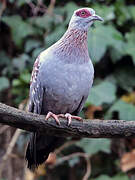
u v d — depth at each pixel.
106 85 9.35
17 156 9.60
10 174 9.70
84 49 7.16
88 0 10.09
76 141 9.52
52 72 7.03
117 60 9.73
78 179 10.14
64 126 6.14
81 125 6.14
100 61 9.97
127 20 10.13
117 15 10.02
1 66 10.45
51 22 10.05
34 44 10.10
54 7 10.27
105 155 9.93
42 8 10.34
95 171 9.96
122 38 9.59
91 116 9.35
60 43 7.15
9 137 9.99
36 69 7.27
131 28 10.04
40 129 6.13
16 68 10.18
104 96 9.16
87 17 7.27
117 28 10.19
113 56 9.63
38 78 7.19
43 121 6.00
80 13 7.30
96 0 10.26
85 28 7.25
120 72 9.98
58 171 10.19
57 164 9.69
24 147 9.80
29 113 5.94
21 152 9.80
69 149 9.83
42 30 10.11
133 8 10.19
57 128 6.14
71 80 7.07
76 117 6.25
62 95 7.20
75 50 7.10
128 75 9.96
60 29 9.84
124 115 9.19
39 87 7.23
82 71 7.09
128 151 10.01
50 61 7.04
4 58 10.41
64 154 9.84
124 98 9.73
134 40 9.75
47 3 10.48
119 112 9.22
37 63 7.30
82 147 9.23
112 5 10.11
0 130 9.88
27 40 10.18
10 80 10.23
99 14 9.84
